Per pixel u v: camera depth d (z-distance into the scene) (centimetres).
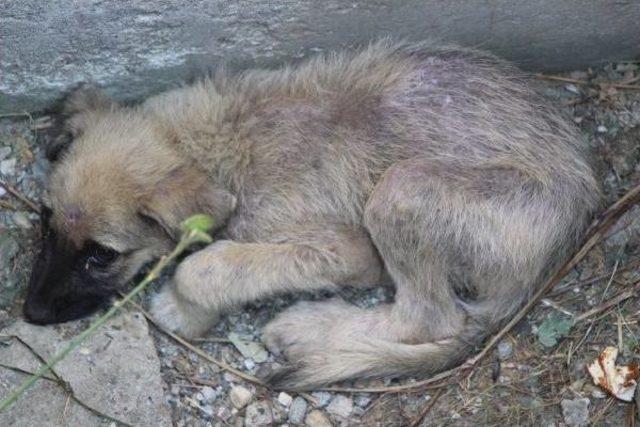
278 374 567
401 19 604
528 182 566
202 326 587
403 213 555
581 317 582
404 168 562
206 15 580
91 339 563
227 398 570
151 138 576
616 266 597
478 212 555
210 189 564
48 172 604
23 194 617
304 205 588
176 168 569
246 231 592
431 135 581
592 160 608
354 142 585
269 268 578
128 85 623
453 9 600
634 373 557
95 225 552
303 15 591
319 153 586
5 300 585
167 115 589
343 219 590
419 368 571
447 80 594
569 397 559
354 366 566
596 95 657
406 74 596
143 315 580
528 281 575
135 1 564
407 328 579
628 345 569
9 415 536
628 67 659
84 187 552
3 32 570
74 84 614
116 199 553
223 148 584
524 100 594
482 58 607
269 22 592
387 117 587
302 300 604
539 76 661
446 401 567
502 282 571
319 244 585
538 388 566
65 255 559
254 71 608
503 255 563
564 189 574
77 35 580
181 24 583
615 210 609
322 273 585
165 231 571
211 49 604
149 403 550
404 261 567
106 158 560
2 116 635
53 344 562
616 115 652
